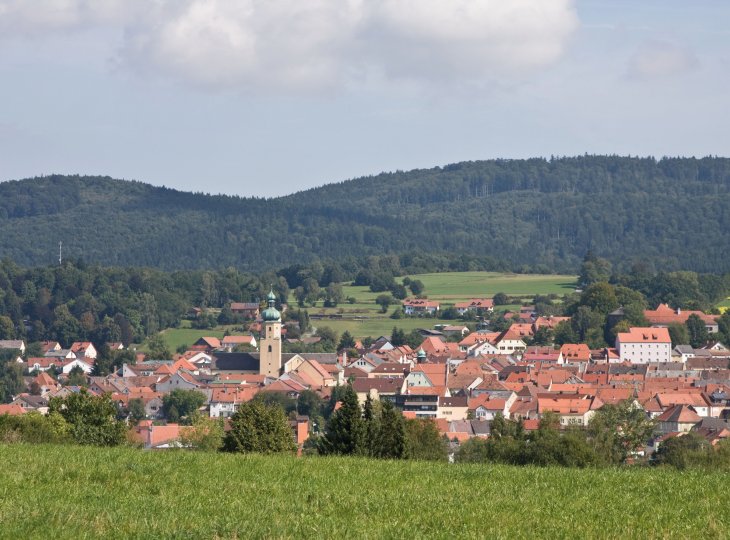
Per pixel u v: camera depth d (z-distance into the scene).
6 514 65.19
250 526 64.88
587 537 65.19
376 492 78.06
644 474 89.62
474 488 81.12
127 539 61.47
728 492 79.88
